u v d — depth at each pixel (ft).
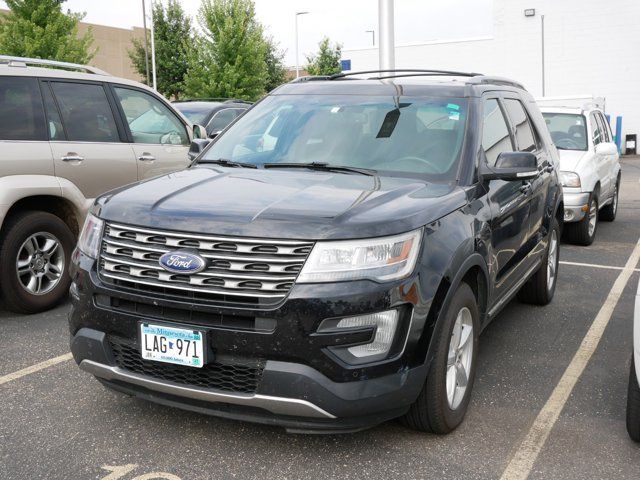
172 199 11.80
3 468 11.00
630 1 101.09
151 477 10.79
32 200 19.42
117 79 21.65
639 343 11.05
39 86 19.29
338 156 14.34
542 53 107.04
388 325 10.59
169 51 120.67
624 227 37.11
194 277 10.65
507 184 15.30
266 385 10.33
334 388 10.28
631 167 79.30
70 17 78.13
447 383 12.09
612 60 103.40
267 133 15.48
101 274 11.51
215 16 91.40
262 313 10.30
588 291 22.79
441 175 13.52
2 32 77.46
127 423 12.61
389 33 41.50
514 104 18.25
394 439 12.10
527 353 16.74
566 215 29.86
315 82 17.06
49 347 16.67
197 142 16.78
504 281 15.26
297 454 11.55
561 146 32.37
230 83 90.12
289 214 10.83
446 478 10.87
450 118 14.64
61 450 11.61
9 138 18.31
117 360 11.48
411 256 10.87
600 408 13.58
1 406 13.30
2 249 18.26
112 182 20.59
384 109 15.15
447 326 11.46
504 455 11.61
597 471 11.13
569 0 104.63
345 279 10.37
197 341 10.56
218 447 11.76
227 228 10.65
